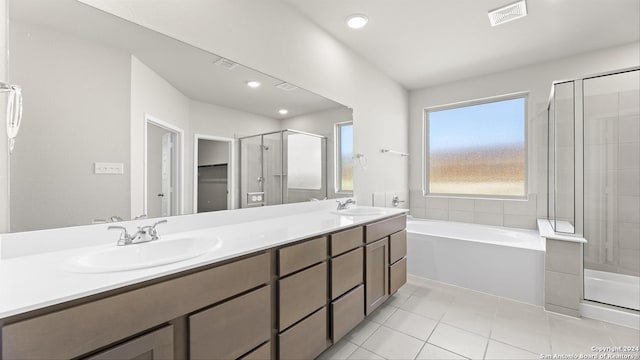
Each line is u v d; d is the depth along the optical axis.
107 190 1.28
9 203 1.03
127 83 1.33
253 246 1.26
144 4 1.39
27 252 1.07
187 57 1.58
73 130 1.17
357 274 1.93
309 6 2.22
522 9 2.22
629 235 2.58
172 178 1.54
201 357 1.04
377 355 1.73
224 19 1.75
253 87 1.97
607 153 2.63
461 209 3.81
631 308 2.10
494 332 1.98
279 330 1.37
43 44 1.09
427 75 3.63
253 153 2.00
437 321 2.14
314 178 2.52
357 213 2.49
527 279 2.44
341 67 2.77
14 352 0.66
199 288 1.03
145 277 0.88
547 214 3.15
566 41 2.73
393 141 3.76
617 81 2.59
